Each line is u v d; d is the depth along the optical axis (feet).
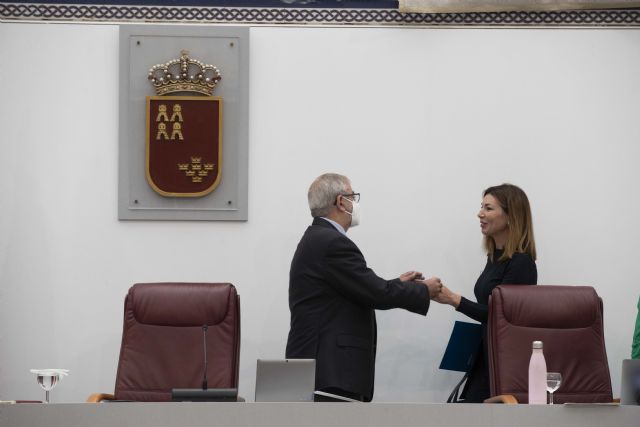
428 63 22.61
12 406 15.51
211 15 22.53
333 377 18.83
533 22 22.68
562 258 22.57
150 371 19.34
